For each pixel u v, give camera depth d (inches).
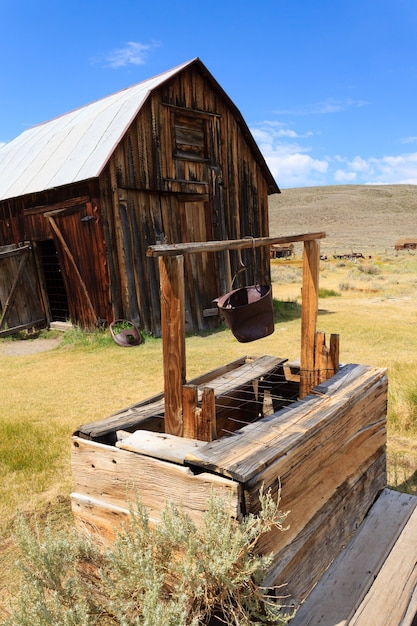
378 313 538.3
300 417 109.6
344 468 120.3
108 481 105.1
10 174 532.4
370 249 2965.1
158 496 96.5
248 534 81.8
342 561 107.8
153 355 371.6
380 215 5472.4
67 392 283.1
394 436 204.1
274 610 81.4
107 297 419.2
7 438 208.2
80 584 92.3
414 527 120.6
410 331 423.5
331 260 1873.8
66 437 210.4
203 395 105.2
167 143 447.2
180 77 451.5
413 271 1205.1
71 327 469.1
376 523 123.3
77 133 486.0
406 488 162.7
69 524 146.8
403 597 94.9
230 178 504.7
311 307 152.5
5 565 130.0
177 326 106.8
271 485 89.7
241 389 165.3
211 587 81.4
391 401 226.5
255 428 104.2
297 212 5812.0
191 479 90.4
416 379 238.8
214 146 485.4
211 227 487.2
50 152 501.0
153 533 88.0
